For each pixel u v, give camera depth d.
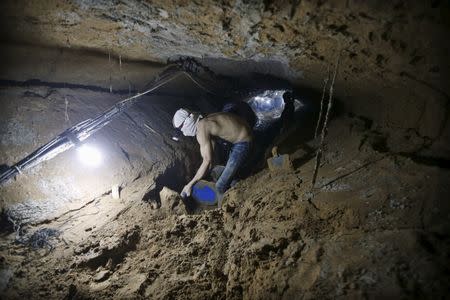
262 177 3.89
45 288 2.45
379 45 2.41
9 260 2.67
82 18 2.71
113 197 3.60
